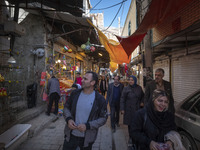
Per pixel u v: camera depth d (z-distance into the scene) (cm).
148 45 537
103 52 1334
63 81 723
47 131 437
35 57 683
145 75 541
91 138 194
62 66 885
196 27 370
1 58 491
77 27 761
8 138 310
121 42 569
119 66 1995
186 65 605
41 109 612
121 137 389
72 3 439
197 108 274
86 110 196
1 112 360
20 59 682
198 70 531
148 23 399
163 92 161
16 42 688
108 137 405
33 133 398
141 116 170
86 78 202
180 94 654
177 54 667
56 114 584
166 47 696
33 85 620
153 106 165
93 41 1002
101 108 203
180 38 504
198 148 247
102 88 1112
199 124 248
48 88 581
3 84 395
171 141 152
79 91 213
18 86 634
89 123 185
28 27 695
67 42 921
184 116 290
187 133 280
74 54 1125
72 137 198
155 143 149
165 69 798
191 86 575
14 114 422
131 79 380
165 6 317
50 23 761
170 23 618
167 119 161
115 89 464
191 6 490
